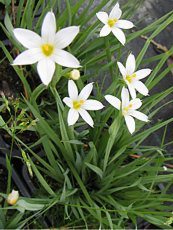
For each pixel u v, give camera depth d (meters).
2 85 0.32
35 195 0.29
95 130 0.30
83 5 0.41
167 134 0.42
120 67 0.25
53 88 0.24
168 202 0.35
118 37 0.27
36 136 0.31
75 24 0.31
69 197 0.29
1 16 0.33
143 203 0.29
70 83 0.24
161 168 0.28
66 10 0.30
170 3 0.48
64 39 0.19
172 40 0.47
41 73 0.19
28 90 0.28
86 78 0.31
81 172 0.30
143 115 0.25
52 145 0.27
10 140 0.30
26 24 0.30
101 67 0.31
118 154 0.27
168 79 0.45
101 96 0.29
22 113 0.24
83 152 0.29
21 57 0.19
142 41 0.45
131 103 0.25
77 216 0.28
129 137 0.29
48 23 0.19
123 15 0.32
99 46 0.31
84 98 0.25
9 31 0.28
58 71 0.22
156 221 0.28
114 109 0.28
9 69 0.33
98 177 0.30
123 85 0.25
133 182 0.29
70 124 0.24
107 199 0.29
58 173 0.29
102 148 0.30
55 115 0.31
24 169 0.29
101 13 0.27
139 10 0.46
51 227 0.29
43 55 0.19
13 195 0.22
